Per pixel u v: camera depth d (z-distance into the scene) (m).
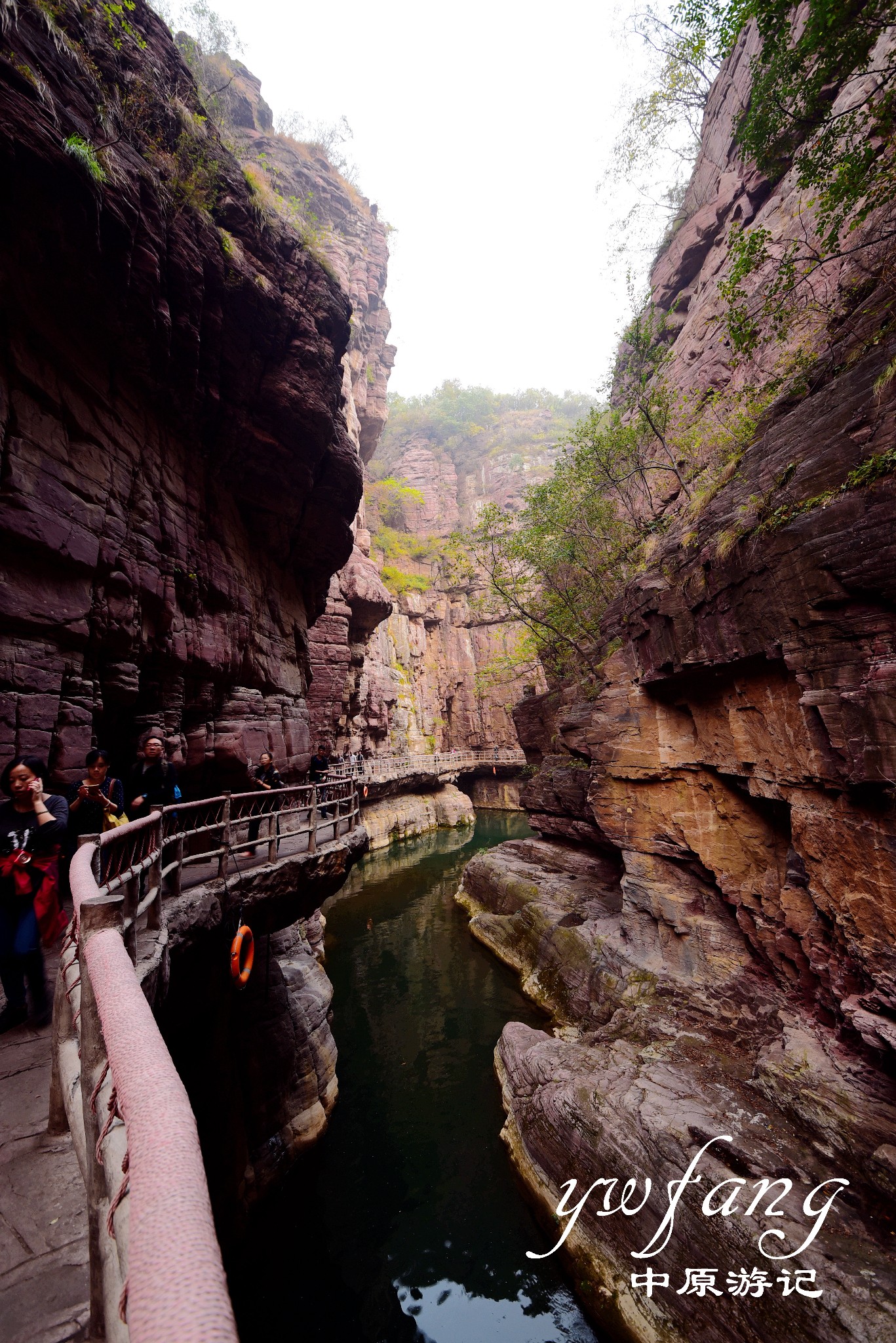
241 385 9.84
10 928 3.62
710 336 16.19
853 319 7.67
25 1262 1.95
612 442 15.84
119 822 5.27
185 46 10.09
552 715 21.95
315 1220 8.09
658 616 10.98
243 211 9.38
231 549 10.88
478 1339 6.67
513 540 19.47
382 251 43.59
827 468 7.11
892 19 6.29
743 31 15.37
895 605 6.26
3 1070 3.15
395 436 66.06
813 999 8.32
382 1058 12.21
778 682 8.29
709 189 18.44
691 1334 5.77
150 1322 0.59
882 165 6.80
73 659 6.44
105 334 6.91
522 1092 9.61
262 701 12.09
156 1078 1.16
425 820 36.03
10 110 5.21
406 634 44.62
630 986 11.06
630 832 12.36
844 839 7.07
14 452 5.70
